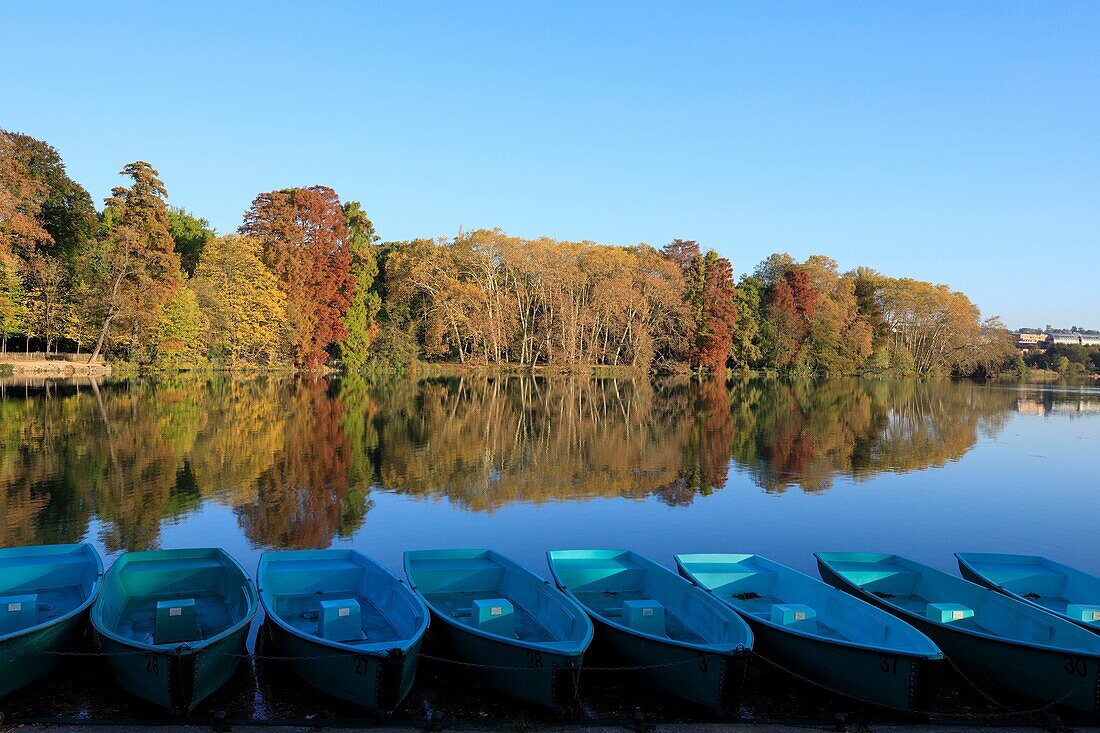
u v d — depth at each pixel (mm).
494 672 9148
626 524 18141
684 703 9109
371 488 21172
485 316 75250
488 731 8461
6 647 8539
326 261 70562
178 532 16359
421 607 9797
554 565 12250
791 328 91938
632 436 33781
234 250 62688
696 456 28750
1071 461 29484
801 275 95438
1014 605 10578
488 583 12039
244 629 9320
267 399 43938
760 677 10062
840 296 97688
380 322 78188
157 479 21422
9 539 15523
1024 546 17062
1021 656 9312
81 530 16297
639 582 12312
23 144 53625
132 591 11117
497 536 16797
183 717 8477
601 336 86750
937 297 100562
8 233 47250
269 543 15734
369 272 79688
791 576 11828
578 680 8703
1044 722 9000
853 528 18281
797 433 36750
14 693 8914
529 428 35469
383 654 8305
